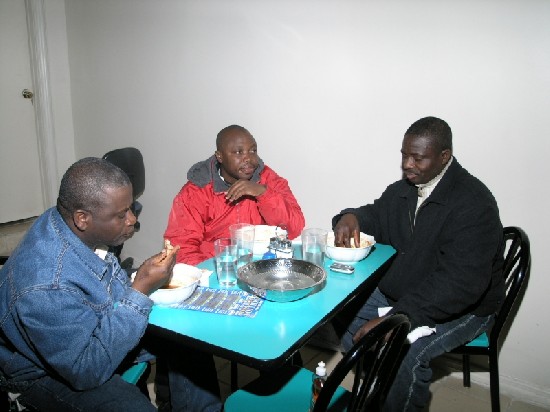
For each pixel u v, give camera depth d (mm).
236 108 2562
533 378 1979
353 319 1958
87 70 3348
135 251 3342
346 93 2172
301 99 2311
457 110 1919
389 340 1128
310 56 2240
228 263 1510
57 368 1069
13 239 3566
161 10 2756
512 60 1771
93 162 1166
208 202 1997
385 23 2014
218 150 1949
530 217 1849
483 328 1678
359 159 2199
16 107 3543
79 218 1142
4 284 1133
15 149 3602
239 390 1345
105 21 3100
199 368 1480
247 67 2465
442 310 1520
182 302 1271
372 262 1645
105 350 1093
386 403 1536
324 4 2150
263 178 2084
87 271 1168
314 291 1357
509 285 1880
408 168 1669
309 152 2344
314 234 1686
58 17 3391
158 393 1776
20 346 1152
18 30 3447
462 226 1576
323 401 955
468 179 1665
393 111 2064
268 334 1099
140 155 2479
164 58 2822
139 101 3041
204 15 2566
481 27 1811
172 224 1948
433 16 1901
